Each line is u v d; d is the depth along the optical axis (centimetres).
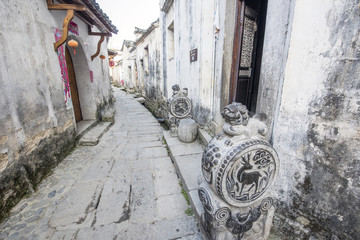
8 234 192
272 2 180
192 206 224
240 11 298
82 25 479
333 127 143
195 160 316
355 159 134
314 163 159
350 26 125
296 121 166
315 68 148
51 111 314
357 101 129
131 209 228
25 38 258
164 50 739
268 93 194
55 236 191
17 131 237
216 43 353
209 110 393
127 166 330
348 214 144
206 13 353
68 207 230
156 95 922
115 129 553
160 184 277
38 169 275
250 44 343
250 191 153
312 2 143
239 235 164
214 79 376
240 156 138
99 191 262
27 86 258
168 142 399
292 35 158
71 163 337
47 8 316
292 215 182
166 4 582
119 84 2356
